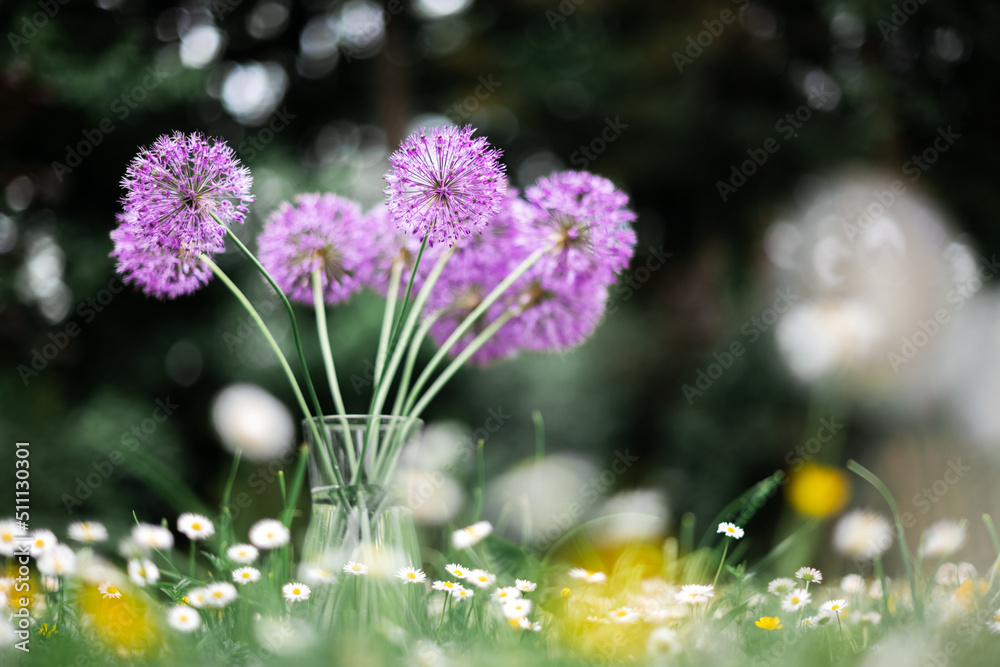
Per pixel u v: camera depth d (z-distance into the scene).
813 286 6.19
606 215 1.83
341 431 1.57
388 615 1.45
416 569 1.60
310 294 1.88
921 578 1.96
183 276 1.61
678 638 1.43
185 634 1.39
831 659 1.34
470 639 1.43
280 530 1.71
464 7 9.02
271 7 8.22
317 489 1.56
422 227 1.50
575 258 1.83
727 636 1.49
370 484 1.56
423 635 1.46
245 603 1.48
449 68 9.04
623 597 1.89
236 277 6.79
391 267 1.91
